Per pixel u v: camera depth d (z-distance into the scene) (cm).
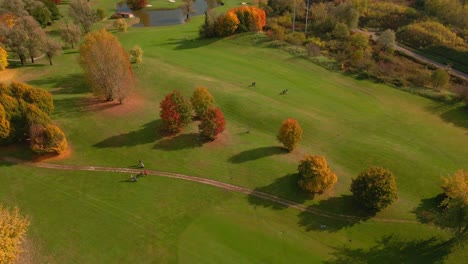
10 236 3894
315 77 9138
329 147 6488
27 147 6031
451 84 8819
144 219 4838
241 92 8056
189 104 6406
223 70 9269
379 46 10438
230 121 7081
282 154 6150
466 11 11706
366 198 4884
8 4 10638
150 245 4478
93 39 7162
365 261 4434
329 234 4753
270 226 4819
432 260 4466
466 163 6259
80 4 11481
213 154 6072
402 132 7081
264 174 5662
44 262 4200
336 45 10656
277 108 7500
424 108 7919
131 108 7219
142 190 5306
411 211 5159
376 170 4969
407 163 6103
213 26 11569
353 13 11488
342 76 9181
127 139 6341
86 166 5722
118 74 7025
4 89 6050
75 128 6525
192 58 9988
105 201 5094
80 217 4825
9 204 4941
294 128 5962
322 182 5172
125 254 4356
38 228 4619
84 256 4306
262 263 4325
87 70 7162
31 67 8762
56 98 7400
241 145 6341
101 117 6862
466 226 4394
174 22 14075
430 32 10888
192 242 4534
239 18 11538
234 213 4984
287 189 5397
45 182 5378
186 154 6041
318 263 4369
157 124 6756
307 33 11619
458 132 7138
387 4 12925
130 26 13338
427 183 5716
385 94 8419
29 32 8562
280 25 12238
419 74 8825
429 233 4812
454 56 9988
